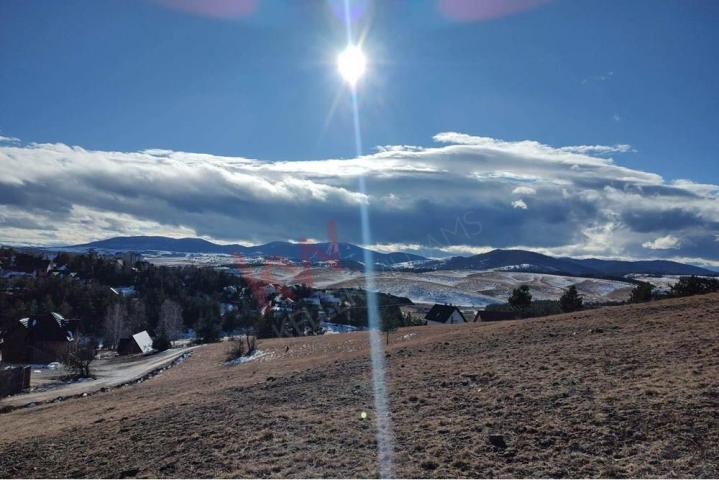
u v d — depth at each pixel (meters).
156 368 62.38
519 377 17.61
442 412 14.70
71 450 16.03
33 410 34.81
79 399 38.59
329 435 13.61
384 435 13.13
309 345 59.16
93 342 79.50
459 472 10.21
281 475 11.01
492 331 35.06
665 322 26.00
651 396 13.02
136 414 21.23
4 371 46.94
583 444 10.84
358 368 26.36
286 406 18.30
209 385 30.80
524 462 10.38
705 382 13.39
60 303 108.00
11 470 14.47
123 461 13.77
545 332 29.55
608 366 17.34
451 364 22.84
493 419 13.27
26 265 142.75
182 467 12.37
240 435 14.59
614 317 31.84
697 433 10.42
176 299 118.12
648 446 10.27
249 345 64.06
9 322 94.62
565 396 14.35
